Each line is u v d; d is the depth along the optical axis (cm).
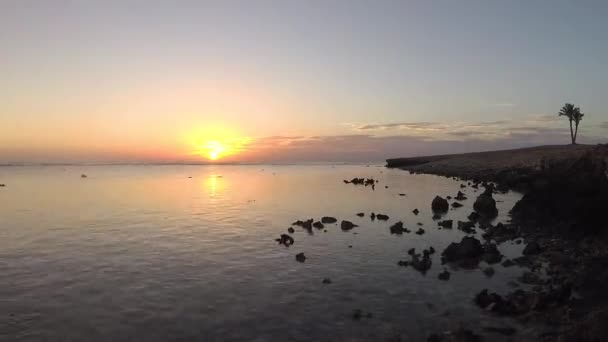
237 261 2342
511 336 1345
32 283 1966
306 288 1870
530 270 2062
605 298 1534
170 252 2556
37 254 2523
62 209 4641
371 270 2138
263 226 3459
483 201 3984
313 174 12962
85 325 1498
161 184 8819
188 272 2131
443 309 1595
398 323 1480
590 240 2439
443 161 13775
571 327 1308
